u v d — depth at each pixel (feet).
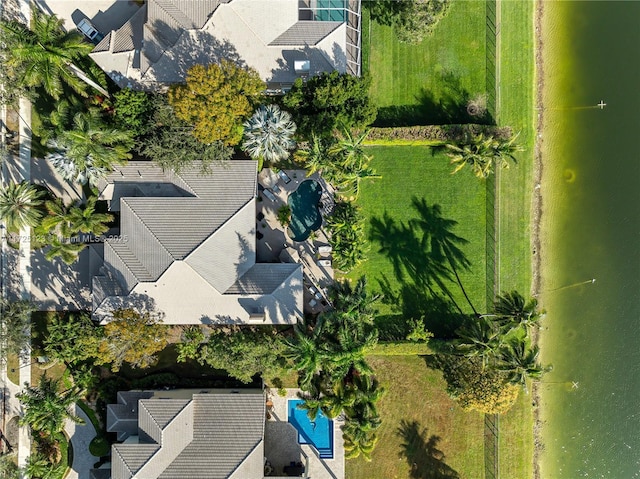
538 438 138.00
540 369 111.14
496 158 123.44
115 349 116.78
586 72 135.95
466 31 131.54
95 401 132.26
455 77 132.26
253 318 121.80
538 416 138.00
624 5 136.26
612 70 136.77
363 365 107.86
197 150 117.50
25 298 132.67
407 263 133.69
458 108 132.46
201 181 122.42
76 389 125.90
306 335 112.57
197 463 121.19
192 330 126.93
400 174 133.08
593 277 137.49
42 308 132.87
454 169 131.34
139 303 122.62
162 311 123.54
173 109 113.91
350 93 117.08
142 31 125.29
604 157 137.08
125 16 131.95
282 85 126.21
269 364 118.83
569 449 138.51
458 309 133.59
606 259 137.69
